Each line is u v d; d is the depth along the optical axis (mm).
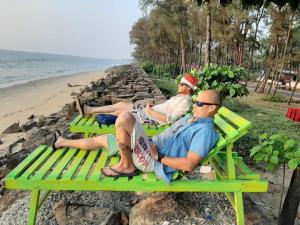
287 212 3396
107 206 3842
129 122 3230
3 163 5887
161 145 3494
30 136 8023
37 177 3266
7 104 16672
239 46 24344
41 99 18750
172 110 5102
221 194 4047
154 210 3486
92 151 3963
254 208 3846
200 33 26922
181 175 3359
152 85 17188
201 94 3330
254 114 12375
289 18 20562
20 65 76438
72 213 3566
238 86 5918
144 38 63000
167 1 27844
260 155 3223
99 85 17891
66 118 9867
